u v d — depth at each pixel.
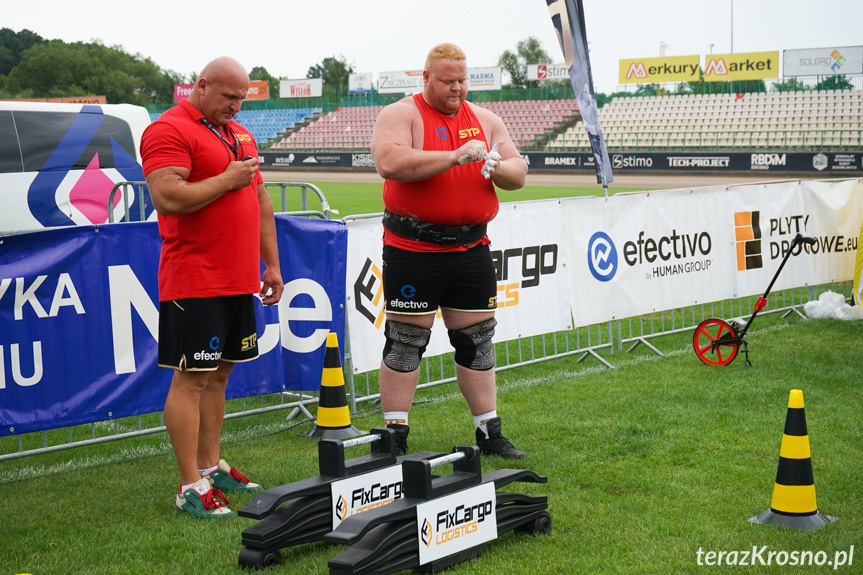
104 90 88.75
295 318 5.52
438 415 5.69
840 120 35.25
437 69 4.33
